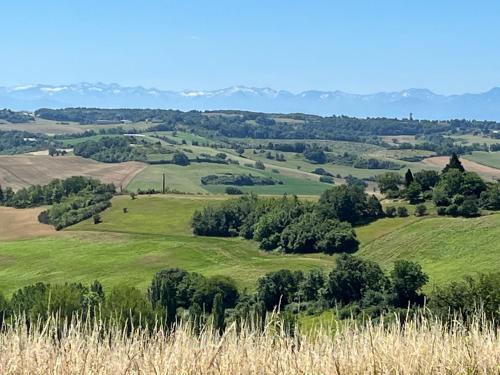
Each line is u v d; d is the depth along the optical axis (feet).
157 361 23.34
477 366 27.61
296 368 24.64
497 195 297.53
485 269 217.97
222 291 165.37
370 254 277.64
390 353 26.78
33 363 23.35
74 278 260.21
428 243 266.77
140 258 288.71
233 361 23.94
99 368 23.31
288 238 297.33
